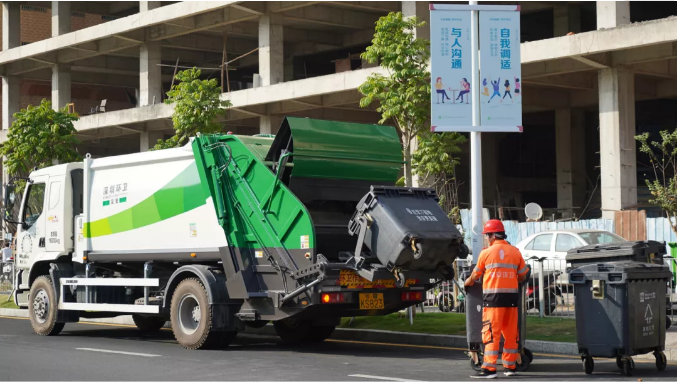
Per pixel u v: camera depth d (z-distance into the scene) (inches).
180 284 538.9
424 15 1353.3
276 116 1611.7
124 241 600.1
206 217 537.6
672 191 982.4
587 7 1535.4
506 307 407.8
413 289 509.7
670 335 539.5
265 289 503.5
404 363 462.9
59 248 650.2
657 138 1796.3
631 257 453.4
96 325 735.7
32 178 687.1
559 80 1376.7
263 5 1557.6
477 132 542.9
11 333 659.4
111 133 1894.7
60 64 1956.2
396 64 802.2
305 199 511.8
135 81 2202.3
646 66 1267.2
